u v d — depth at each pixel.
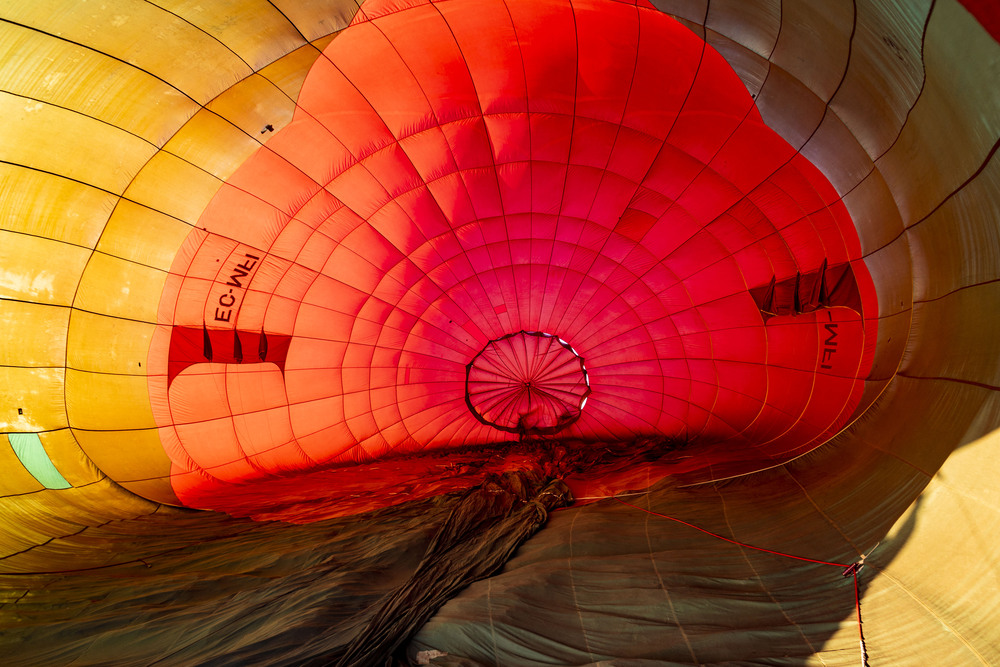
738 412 14.30
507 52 10.83
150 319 11.80
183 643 5.53
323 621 5.51
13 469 10.32
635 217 13.25
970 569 4.70
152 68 9.90
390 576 6.81
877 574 5.64
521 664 4.93
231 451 13.34
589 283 14.58
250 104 10.73
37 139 9.92
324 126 11.37
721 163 11.76
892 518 6.23
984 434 5.16
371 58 10.69
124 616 6.18
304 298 13.28
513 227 13.66
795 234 11.93
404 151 12.05
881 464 7.24
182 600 6.70
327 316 13.64
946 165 6.30
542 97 11.47
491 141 12.12
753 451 12.23
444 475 12.42
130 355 11.74
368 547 7.76
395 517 9.02
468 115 11.73
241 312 12.77
